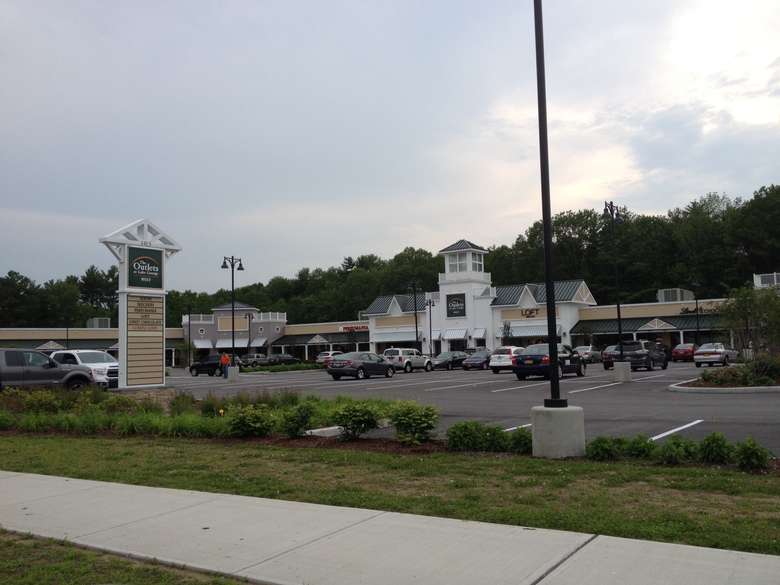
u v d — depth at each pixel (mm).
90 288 145500
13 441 13594
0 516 7352
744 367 23609
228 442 12680
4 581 5312
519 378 32469
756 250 82688
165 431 13773
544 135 10461
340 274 142250
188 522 6926
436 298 75188
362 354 39781
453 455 10406
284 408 15758
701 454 9250
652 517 6582
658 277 94750
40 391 18547
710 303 64625
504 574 5125
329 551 5828
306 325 89062
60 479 9430
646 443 9820
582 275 100125
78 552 6059
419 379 36656
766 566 5152
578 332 68250
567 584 4875
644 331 66625
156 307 27359
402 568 5340
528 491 7887
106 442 13125
